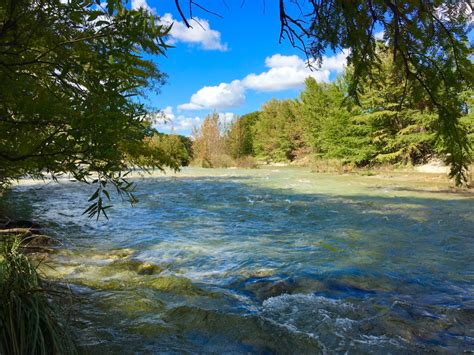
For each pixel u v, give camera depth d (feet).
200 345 10.37
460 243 21.97
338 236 23.89
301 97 137.39
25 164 5.67
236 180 66.49
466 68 5.14
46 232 23.03
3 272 8.57
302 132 145.59
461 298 13.80
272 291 14.43
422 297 13.91
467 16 4.89
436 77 5.41
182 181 64.39
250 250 20.34
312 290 14.56
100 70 5.18
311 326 11.50
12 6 4.60
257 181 64.39
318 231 25.41
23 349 7.32
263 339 10.75
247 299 13.69
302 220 29.35
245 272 16.67
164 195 44.68
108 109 4.95
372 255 19.45
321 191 48.83
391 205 36.55
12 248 9.44
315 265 17.66
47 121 5.10
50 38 5.02
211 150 125.08
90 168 5.18
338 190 49.83
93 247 20.62
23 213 29.73
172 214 31.89
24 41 5.07
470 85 5.24
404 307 12.94
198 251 20.06
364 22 5.40
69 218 29.22
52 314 8.79
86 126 4.72
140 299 13.16
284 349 10.23
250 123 208.44
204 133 127.13
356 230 25.67
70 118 4.89
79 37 5.19
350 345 10.43
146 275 16.16
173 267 17.44
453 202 38.34
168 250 20.21
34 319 7.85
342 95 91.09
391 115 79.66
